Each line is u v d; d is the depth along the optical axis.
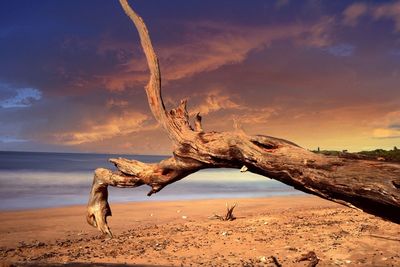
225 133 5.23
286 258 10.65
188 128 5.57
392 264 9.79
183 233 14.68
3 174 59.66
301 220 17.20
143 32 5.90
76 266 5.27
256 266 9.92
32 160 151.38
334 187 4.32
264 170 4.88
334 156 4.48
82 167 90.38
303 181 4.59
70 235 14.95
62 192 33.41
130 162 6.01
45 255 11.50
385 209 4.25
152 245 12.64
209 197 30.69
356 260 10.22
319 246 11.90
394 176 3.96
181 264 10.20
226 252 11.53
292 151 4.68
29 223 17.67
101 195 6.45
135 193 33.91
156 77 5.80
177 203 25.75
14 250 12.23
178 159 5.54
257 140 4.91
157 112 5.82
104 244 13.02
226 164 5.27
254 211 21.66
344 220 16.91
